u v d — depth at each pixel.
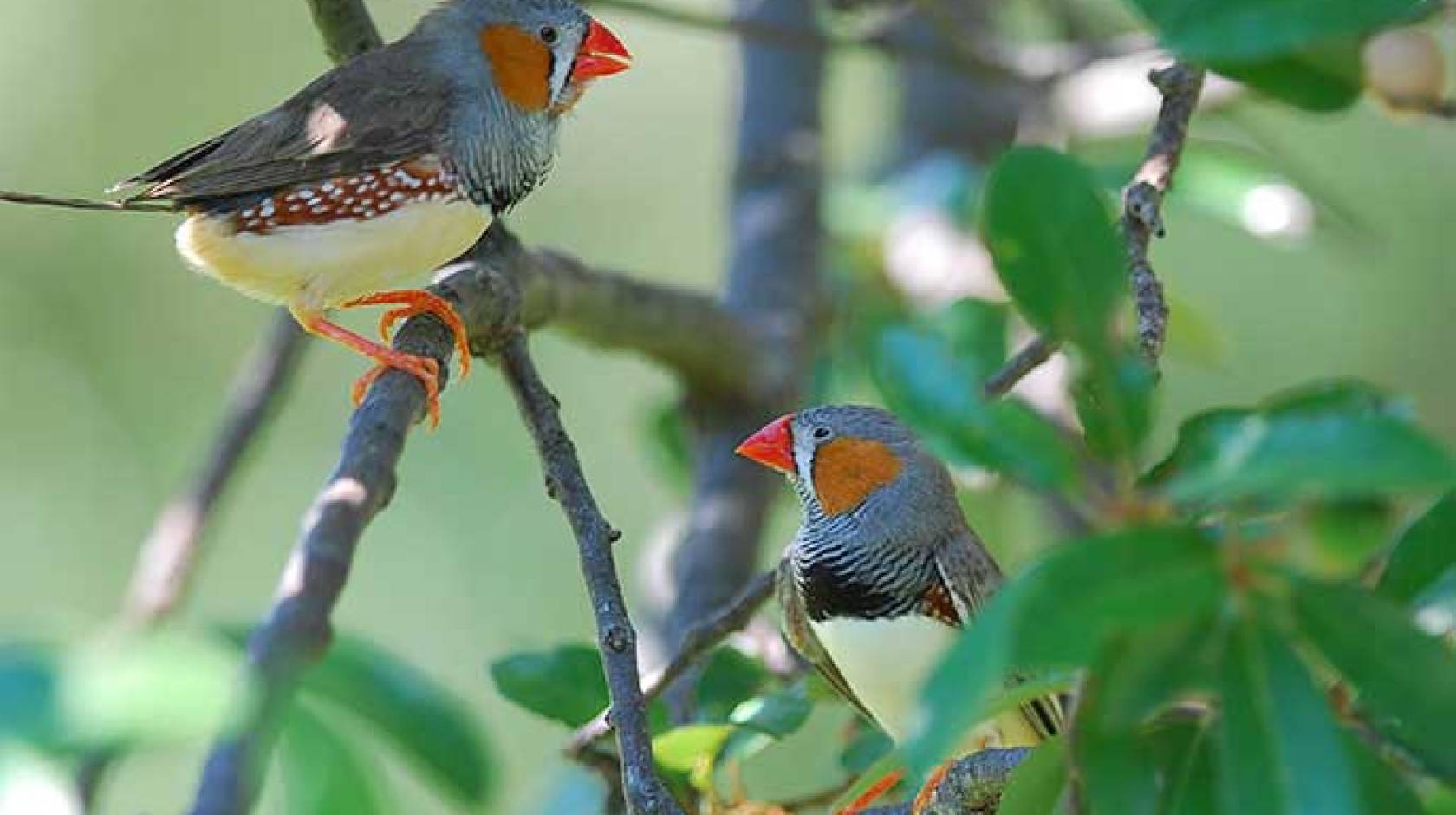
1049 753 5.60
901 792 8.05
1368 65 8.83
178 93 16.03
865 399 12.16
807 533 8.09
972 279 12.30
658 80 17.53
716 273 17.08
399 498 15.70
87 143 15.87
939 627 7.91
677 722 8.20
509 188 8.89
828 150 13.18
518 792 14.87
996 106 14.19
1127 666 4.79
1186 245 16.06
